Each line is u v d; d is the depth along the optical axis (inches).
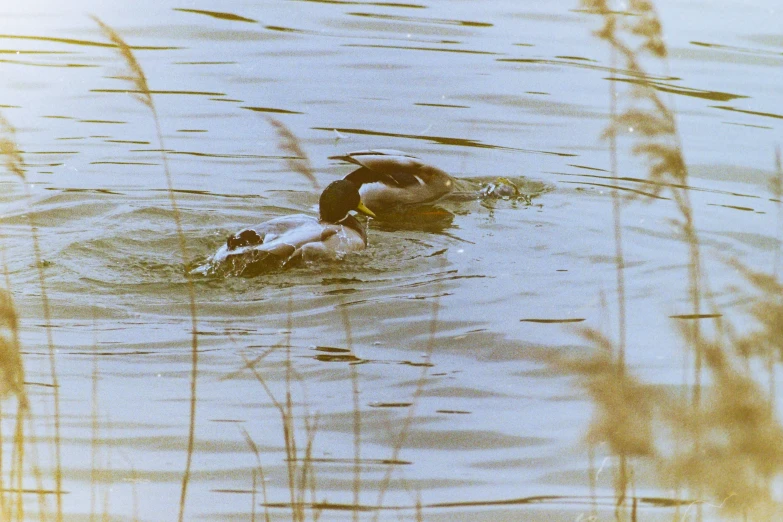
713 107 810.8
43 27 999.6
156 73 877.8
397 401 395.5
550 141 759.7
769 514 204.4
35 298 486.3
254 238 536.4
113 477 335.9
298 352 439.8
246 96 831.7
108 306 482.0
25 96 814.5
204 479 338.3
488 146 749.9
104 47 943.7
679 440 201.8
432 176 663.8
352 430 373.7
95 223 599.5
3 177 658.8
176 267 538.3
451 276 533.6
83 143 724.7
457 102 826.2
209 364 425.1
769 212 627.8
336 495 331.3
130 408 383.6
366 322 470.3
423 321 471.8
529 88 856.3
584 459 354.0
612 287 517.0
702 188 671.1
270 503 325.4
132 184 661.3
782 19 1040.2
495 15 1067.3
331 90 845.8
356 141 746.8
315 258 544.1
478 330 461.1
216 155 717.3
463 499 330.0
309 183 683.4
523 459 355.3
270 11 1068.5
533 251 576.1
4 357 287.1
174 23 1017.5
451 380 413.7
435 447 363.6
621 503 295.3
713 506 296.7
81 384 402.3
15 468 335.3
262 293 503.8
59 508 293.1
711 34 991.0
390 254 570.6
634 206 648.4
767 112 799.7
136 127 761.6
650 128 314.8
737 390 198.2
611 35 320.8
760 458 195.3
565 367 207.5
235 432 368.5
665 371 414.9
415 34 996.6
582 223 621.3
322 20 1038.4
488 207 652.7
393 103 821.2
